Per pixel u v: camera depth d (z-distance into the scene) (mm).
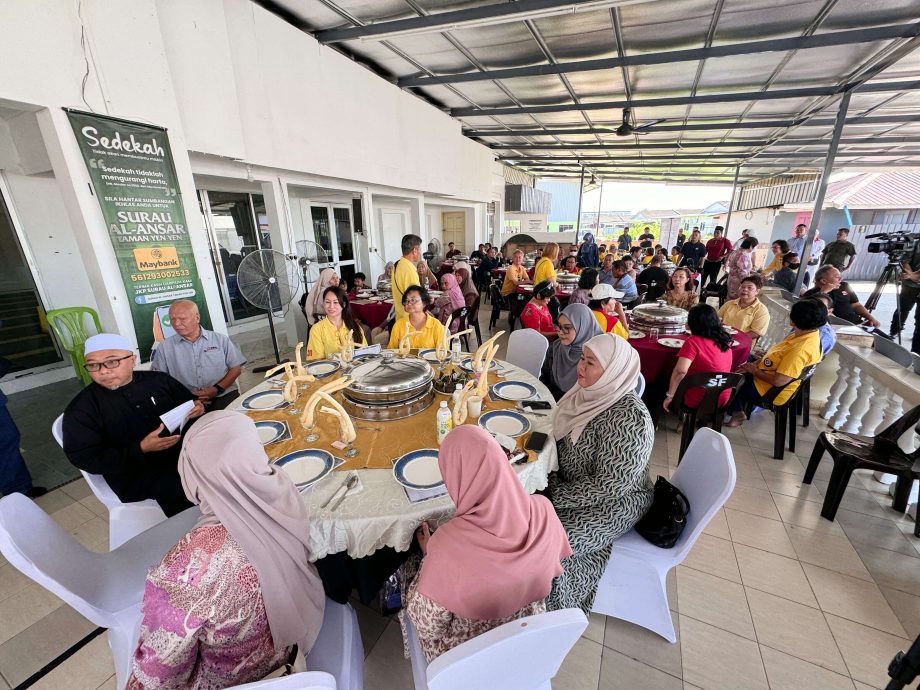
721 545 1979
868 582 1768
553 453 1516
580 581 1360
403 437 1562
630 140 8625
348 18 3994
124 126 2740
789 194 12445
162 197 3020
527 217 15156
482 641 693
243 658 927
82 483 2479
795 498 2330
